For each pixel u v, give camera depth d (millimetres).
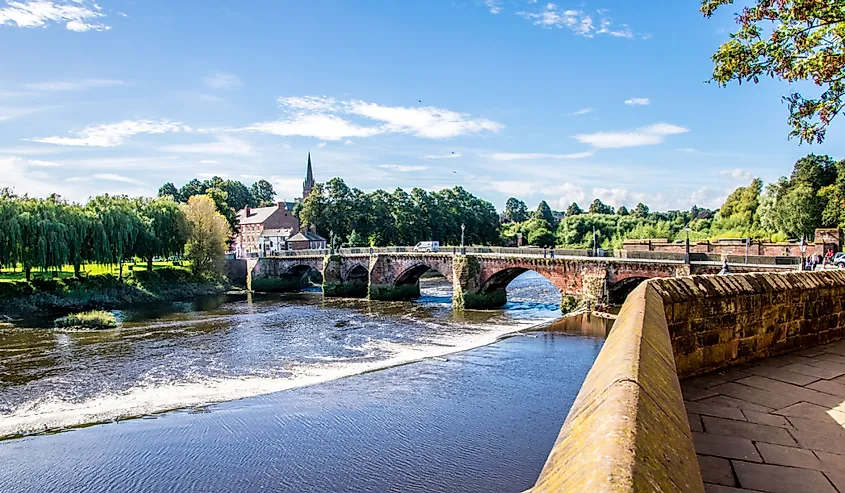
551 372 27922
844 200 68438
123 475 17062
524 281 95438
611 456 2172
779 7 10781
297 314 56250
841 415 7504
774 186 85812
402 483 15797
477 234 144000
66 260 59938
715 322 9945
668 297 9133
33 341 40688
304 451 18344
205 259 80938
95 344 39406
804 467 5918
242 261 95375
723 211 117188
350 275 79688
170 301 69750
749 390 8680
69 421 22422
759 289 10648
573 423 3357
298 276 90625
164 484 16344
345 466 17078
